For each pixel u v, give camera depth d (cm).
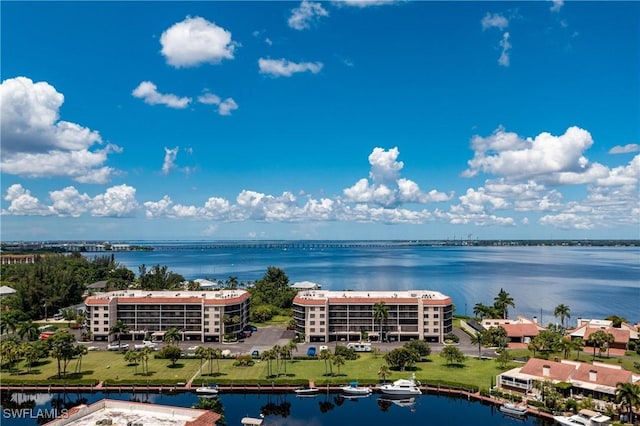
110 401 9438
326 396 15925
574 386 14425
